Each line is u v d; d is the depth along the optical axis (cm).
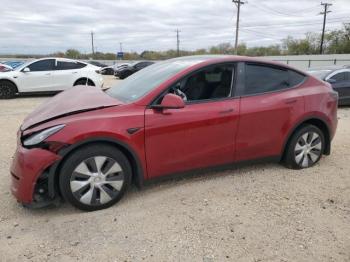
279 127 443
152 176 383
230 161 425
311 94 464
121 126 352
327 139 496
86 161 345
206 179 441
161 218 347
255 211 362
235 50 4269
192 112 387
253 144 431
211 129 398
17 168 336
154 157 376
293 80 463
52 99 438
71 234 318
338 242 311
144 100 372
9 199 385
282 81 454
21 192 335
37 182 337
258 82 435
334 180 447
